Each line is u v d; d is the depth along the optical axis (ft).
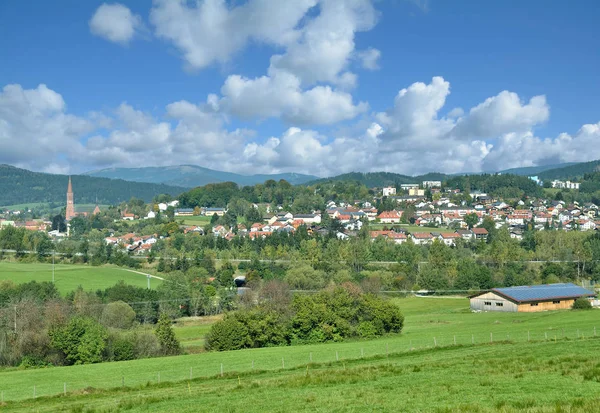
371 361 173.68
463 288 479.82
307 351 213.87
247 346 256.73
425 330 278.05
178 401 120.47
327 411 92.43
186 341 292.20
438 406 87.51
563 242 630.74
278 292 381.40
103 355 243.81
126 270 568.41
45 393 159.22
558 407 78.59
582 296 361.71
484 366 127.13
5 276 490.49
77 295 388.57
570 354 135.44
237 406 105.40
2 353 247.50
